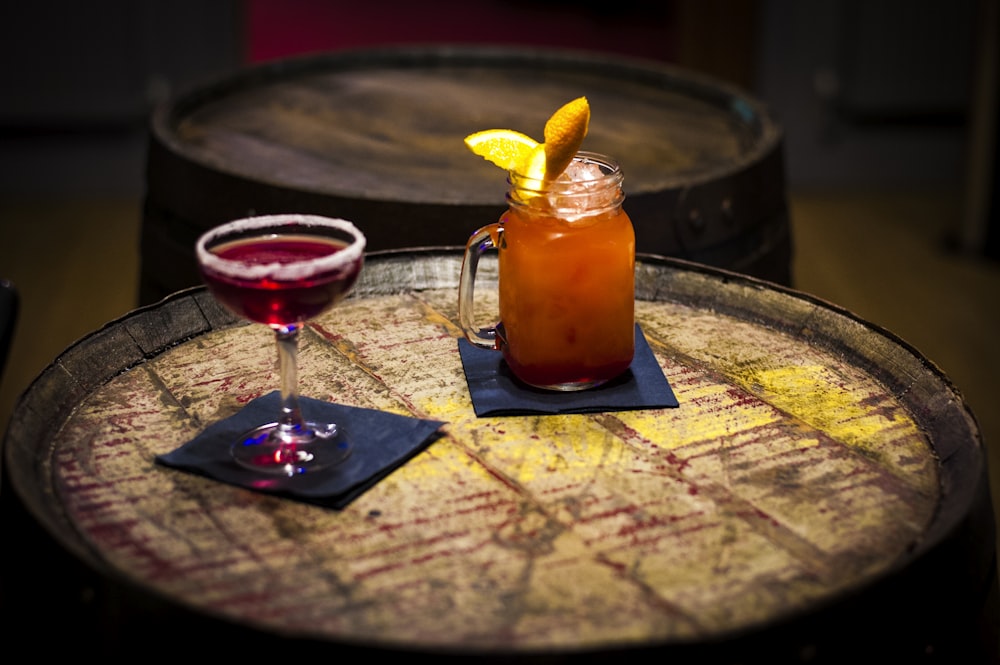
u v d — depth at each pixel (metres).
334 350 1.04
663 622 0.76
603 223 0.94
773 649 0.75
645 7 5.54
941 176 3.55
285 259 0.89
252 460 0.88
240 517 0.84
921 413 0.95
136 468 0.89
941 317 2.65
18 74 3.23
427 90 1.84
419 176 1.43
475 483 0.87
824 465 0.89
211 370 1.01
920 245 3.09
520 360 0.96
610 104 1.77
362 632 0.75
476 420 0.94
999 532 1.74
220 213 1.38
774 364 1.02
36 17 3.18
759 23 3.35
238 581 0.79
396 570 0.79
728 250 1.42
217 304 1.08
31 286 2.72
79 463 0.89
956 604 0.83
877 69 3.40
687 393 0.98
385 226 1.31
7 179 3.34
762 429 0.93
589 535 0.82
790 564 0.80
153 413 0.95
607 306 0.94
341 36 5.04
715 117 1.70
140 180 3.40
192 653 0.75
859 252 3.04
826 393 0.98
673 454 0.90
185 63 3.31
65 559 0.79
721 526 0.83
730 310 1.10
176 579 0.79
